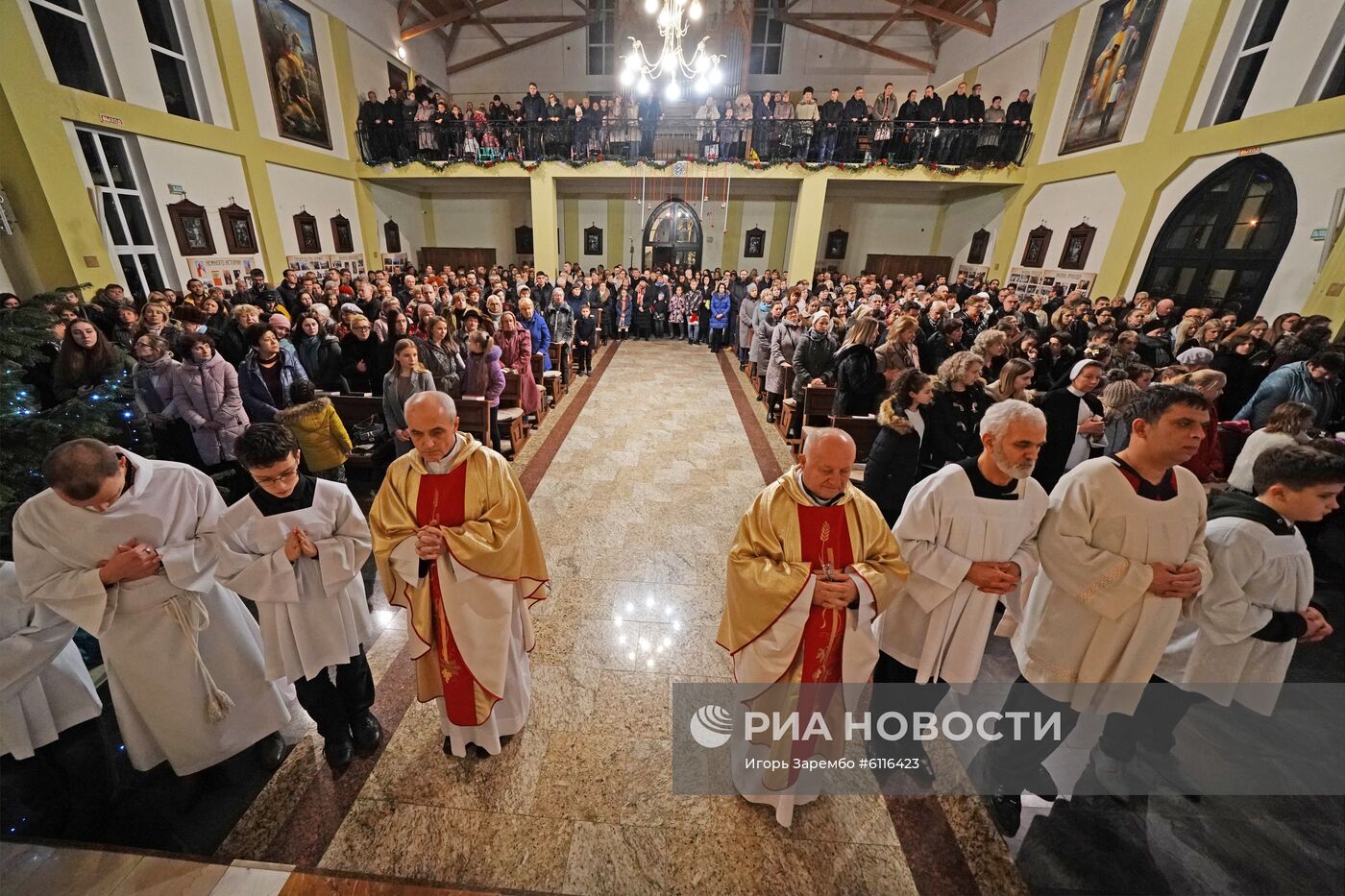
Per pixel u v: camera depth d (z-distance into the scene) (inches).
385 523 79.2
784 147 483.8
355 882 69.8
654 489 193.9
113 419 148.3
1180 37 335.9
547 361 284.4
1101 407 134.3
